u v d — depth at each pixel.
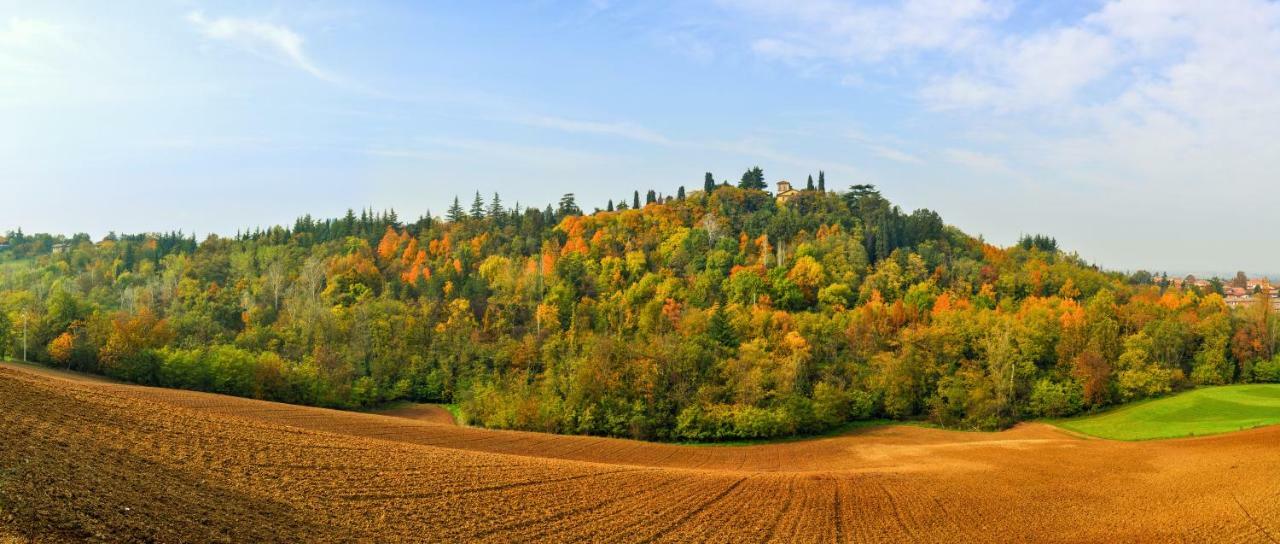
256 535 23.05
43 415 32.75
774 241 164.50
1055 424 87.19
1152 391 92.75
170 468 29.27
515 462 44.22
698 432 79.12
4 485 21.20
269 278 150.62
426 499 31.98
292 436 41.72
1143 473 51.41
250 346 111.06
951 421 88.50
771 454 68.56
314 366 97.62
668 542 29.95
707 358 92.88
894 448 70.56
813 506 39.31
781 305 130.38
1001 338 94.81
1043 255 180.25
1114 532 35.56
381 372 104.06
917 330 106.00
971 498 43.12
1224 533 35.00
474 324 125.44
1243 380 104.94
